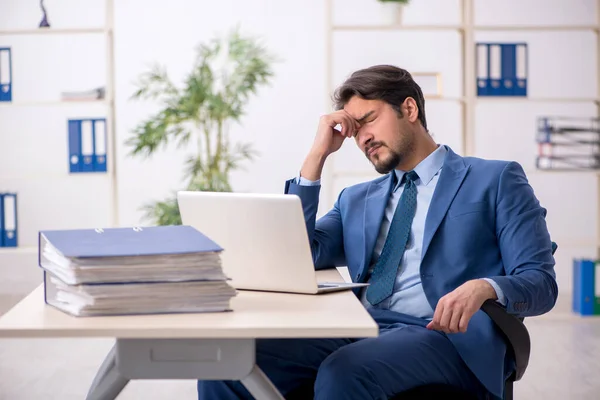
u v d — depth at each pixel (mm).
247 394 2076
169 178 5734
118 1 5637
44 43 5691
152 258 1562
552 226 5758
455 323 1890
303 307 1684
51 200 5797
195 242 1650
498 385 1978
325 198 5727
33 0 5660
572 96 5621
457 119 5688
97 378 1968
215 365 1550
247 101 5164
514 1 5609
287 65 5711
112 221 5031
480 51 4859
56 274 1625
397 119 2238
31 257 5762
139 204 5762
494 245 2176
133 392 3500
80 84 5711
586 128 5371
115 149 5383
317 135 2232
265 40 5695
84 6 5676
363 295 2295
